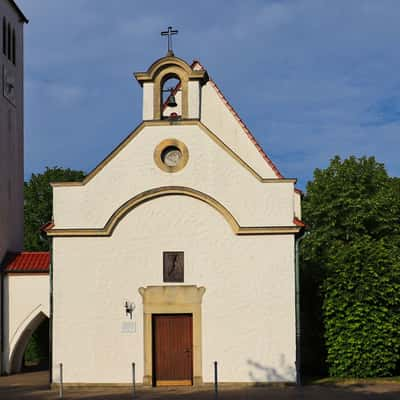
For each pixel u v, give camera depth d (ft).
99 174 95.61
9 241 132.77
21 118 146.00
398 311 102.63
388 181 169.37
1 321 122.83
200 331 92.99
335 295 101.81
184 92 96.84
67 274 94.48
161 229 94.58
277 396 83.10
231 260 93.61
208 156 95.04
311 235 158.81
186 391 88.69
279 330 92.38
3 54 135.54
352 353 100.53
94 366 93.15
